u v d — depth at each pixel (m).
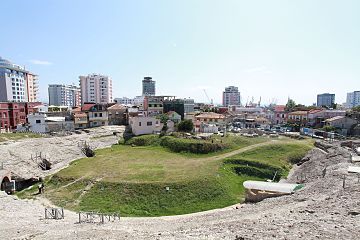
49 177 46.41
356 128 83.50
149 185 39.12
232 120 116.25
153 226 24.52
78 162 55.59
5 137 63.75
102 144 72.44
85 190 39.25
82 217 30.12
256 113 131.38
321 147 58.66
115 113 103.75
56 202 36.12
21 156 51.91
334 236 14.16
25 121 94.81
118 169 48.00
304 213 21.11
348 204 21.84
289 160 54.66
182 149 63.31
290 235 14.80
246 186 36.56
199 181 40.91
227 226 19.58
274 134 79.25
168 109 111.69
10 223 24.25
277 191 34.50
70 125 87.25
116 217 31.39
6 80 145.00
